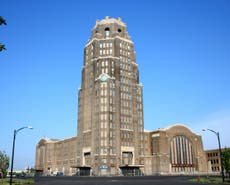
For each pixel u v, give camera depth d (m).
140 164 148.88
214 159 187.88
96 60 158.62
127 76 159.25
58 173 176.62
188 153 166.00
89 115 153.25
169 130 161.38
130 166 139.00
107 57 156.00
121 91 153.62
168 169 153.38
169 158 156.25
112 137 142.12
